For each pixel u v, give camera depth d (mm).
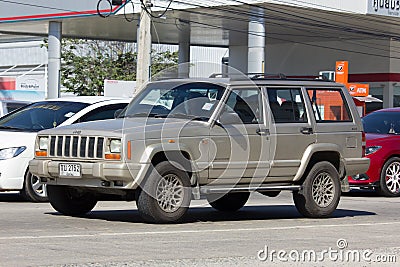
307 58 55156
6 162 14984
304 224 12625
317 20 43469
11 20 45312
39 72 45781
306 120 13227
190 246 9883
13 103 30781
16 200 16062
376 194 19703
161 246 9812
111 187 11531
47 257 8812
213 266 8508
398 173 19094
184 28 48094
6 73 49750
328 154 13562
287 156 12898
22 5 44844
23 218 12562
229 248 9812
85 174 11555
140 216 12438
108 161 11406
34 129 15492
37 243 9820
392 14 42062
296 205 13422
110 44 63219
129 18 43125
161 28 48375
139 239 10352
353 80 53062
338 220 13367
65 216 12898
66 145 11867
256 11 40094
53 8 43500
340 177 13719
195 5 39438
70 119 15328
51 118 15570
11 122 15906
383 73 51625
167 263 8594
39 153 12211
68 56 57844
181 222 12414
